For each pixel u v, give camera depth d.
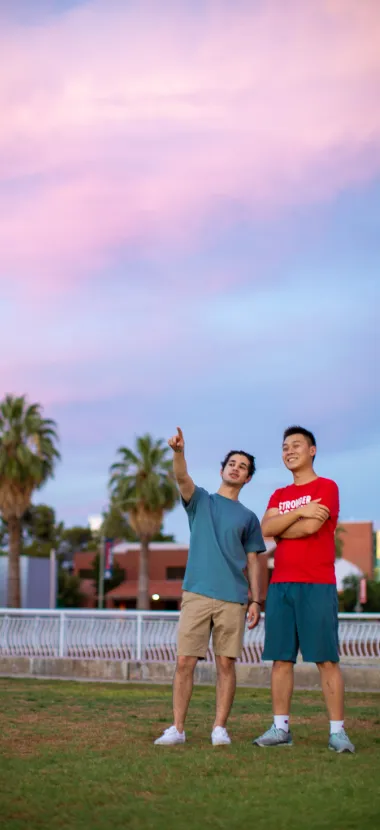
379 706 8.70
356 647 13.39
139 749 5.41
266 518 5.98
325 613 5.65
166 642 14.45
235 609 5.83
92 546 90.06
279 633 5.75
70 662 14.29
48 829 3.72
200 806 4.09
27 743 5.62
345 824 3.81
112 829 3.75
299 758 5.18
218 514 5.99
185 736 5.95
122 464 45.16
